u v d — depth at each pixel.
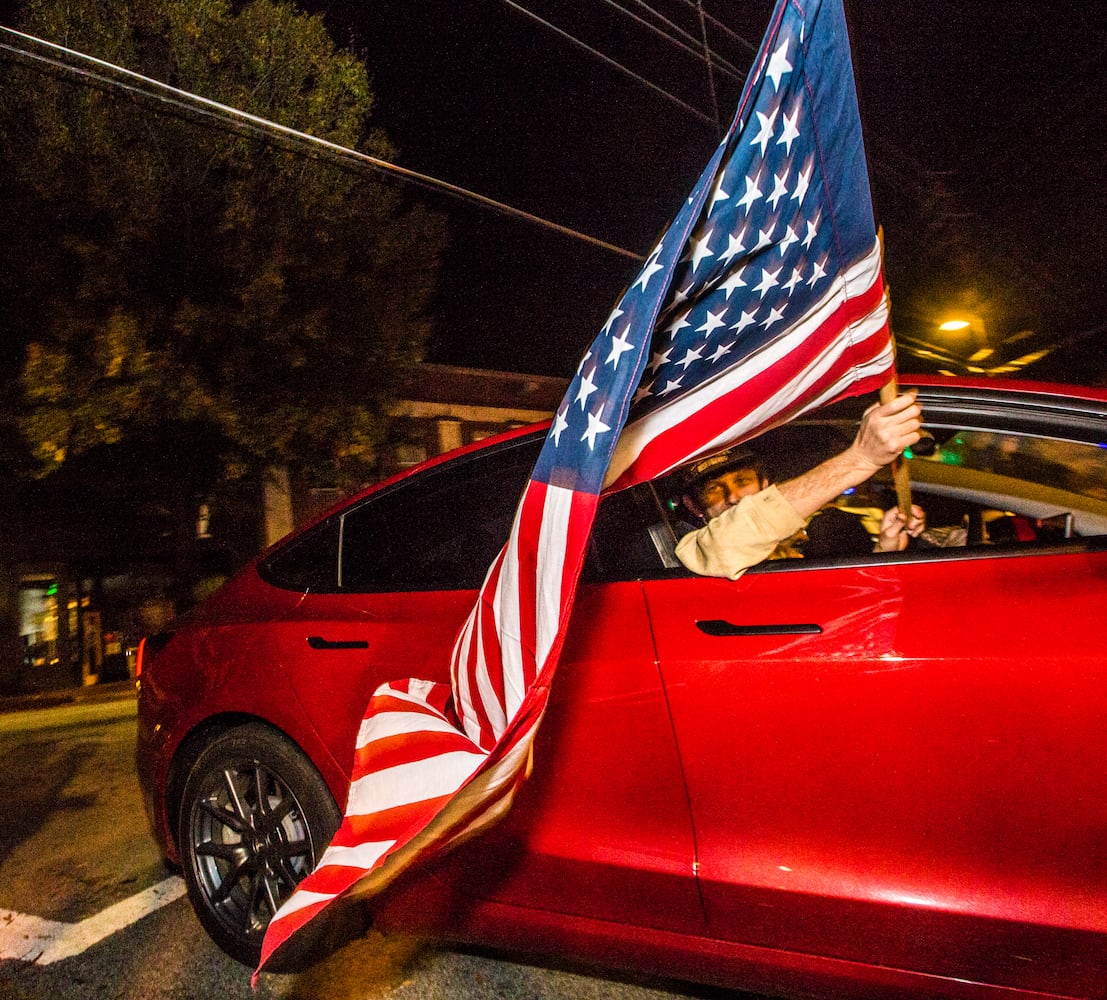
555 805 2.09
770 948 1.88
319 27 11.23
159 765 2.86
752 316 1.60
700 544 2.02
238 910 2.73
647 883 1.98
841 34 1.31
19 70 9.68
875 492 2.26
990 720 1.68
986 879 1.68
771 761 1.85
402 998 2.50
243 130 10.38
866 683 1.78
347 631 2.49
